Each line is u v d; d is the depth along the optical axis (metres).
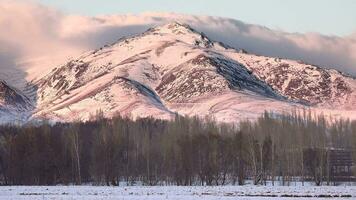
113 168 174.00
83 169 182.62
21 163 174.38
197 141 171.75
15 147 176.38
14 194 117.81
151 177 180.50
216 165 169.75
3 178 180.62
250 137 173.62
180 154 172.75
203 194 116.50
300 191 122.56
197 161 170.62
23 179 174.62
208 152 170.75
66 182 179.00
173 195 113.31
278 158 180.25
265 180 172.50
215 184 170.62
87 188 135.12
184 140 174.25
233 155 172.00
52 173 176.00
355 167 175.62
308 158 180.50
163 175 180.38
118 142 179.00
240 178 170.38
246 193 118.69
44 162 174.38
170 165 176.75
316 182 171.62
